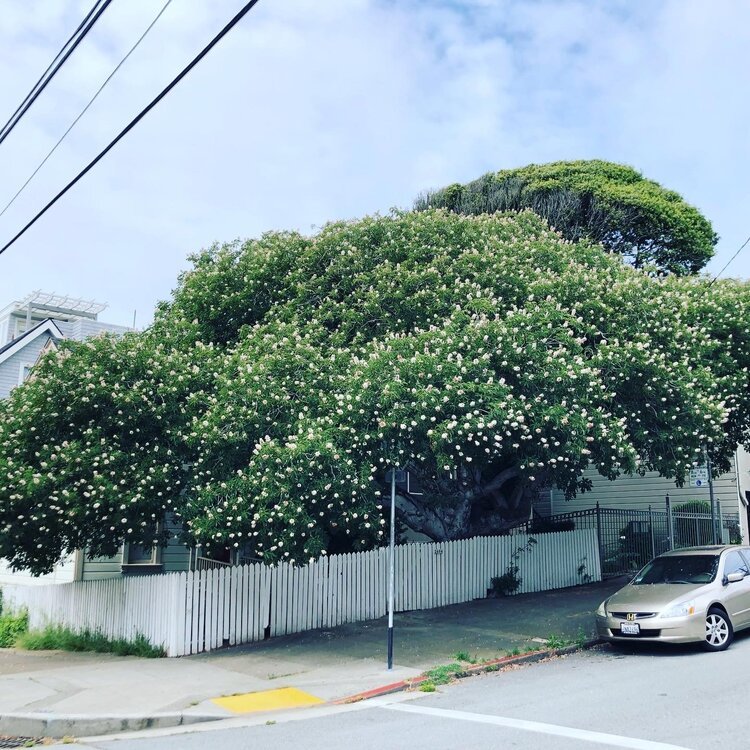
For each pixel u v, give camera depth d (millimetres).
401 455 12047
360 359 13562
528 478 15422
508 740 6977
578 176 29844
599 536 20688
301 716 8625
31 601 18219
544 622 14031
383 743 7094
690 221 29594
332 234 16625
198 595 12812
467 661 11055
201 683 10281
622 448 12445
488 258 15320
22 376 28797
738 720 7316
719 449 18969
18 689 10195
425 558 15969
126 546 19609
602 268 16891
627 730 7176
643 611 11133
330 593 14414
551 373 12086
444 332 12555
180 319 16453
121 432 13133
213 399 12781
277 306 15680
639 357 13164
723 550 12594
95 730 8461
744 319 16250
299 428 11805
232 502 11625
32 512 12930
